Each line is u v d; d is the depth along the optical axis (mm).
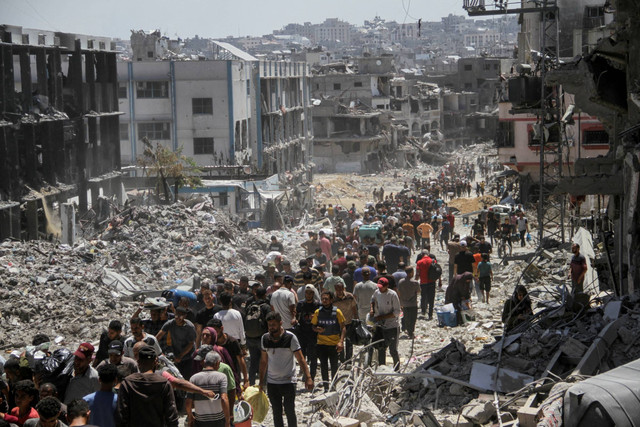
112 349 9844
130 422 8625
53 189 43906
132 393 8641
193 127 72312
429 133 136250
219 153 72562
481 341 15664
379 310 14938
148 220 35188
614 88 18062
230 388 10461
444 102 149000
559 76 20984
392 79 130000
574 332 11961
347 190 98812
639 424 7609
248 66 78250
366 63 127625
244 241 36969
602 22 56375
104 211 46344
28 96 42031
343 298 14500
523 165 53094
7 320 20859
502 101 53406
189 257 31203
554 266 24672
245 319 13820
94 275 24984
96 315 21812
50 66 45125
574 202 32188
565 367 11195
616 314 11875
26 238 40406
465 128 149375
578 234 26000
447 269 31297
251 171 69375
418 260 20859
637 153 15539
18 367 10000
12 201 39094
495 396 10555
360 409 11555
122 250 30750
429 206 51344
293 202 60906
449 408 11266
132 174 59812
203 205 40875
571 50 56406
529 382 11070
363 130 115062
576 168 20234
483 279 21750
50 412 7805
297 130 97562
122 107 72312
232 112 71938
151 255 30812
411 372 12828
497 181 72625
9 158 40094
